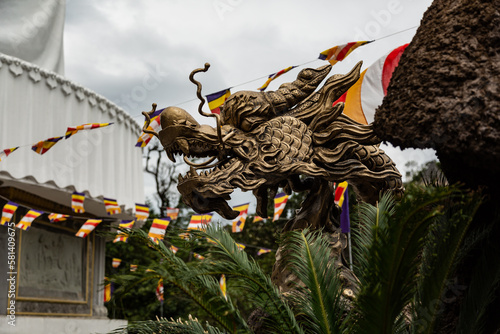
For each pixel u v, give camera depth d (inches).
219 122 146.9
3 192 481.7
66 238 578.2
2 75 456.1
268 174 147.3
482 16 114.6
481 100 106.0
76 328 541.3
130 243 735.1
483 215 122.1
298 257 124.5
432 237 115.7
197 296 124.7
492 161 104.5
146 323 124.5
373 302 104.3
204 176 144.7
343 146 150.8
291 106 157.8
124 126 579.8
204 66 146.4
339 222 158.9
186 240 129.4
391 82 123.8
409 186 101.3
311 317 120.0
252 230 690.2
